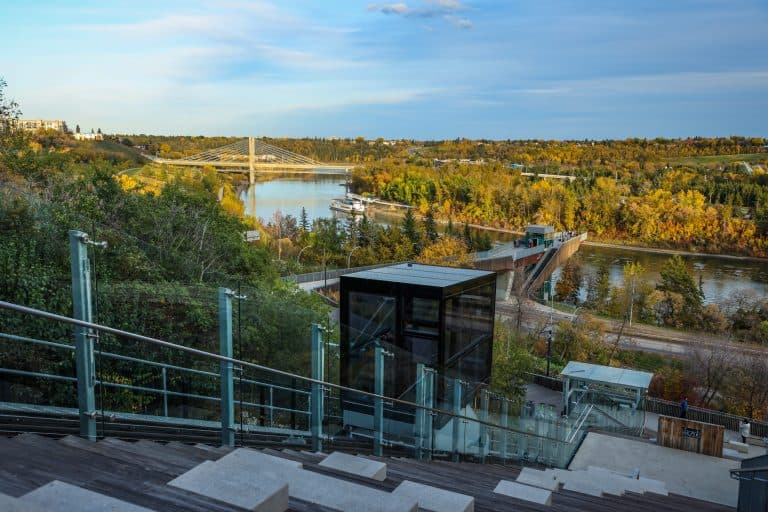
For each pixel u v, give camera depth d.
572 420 21.02
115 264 5.01
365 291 10.73
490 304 12.23
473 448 10.27
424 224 115.44
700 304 75.44
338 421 7.20
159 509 2.81
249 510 2.86
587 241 150.00
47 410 4.23
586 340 48.69
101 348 4.61
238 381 5.78
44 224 4.70
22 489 2.95
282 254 82.88
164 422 5.05
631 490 11.40
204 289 5.54
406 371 8.46
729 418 27.70
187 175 116.88
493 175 196.88
